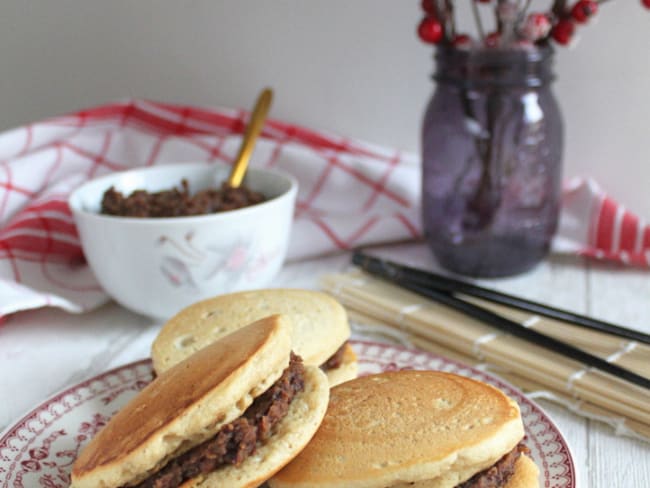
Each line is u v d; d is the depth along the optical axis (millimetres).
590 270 671
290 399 456
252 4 734
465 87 612
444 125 632
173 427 427
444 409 457
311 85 747
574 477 446
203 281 583
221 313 536
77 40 760
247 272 593
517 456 452
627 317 600
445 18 620
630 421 496
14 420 506
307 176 729
